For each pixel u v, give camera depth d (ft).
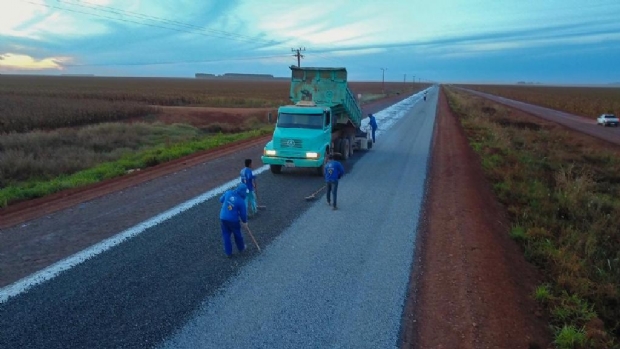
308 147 51.29
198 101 216.13
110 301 21.31
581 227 38.73
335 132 63.98
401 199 41.73
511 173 57.16
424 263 26.76
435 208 38.81
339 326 19.47
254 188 36.76
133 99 216.54
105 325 19.17
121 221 33.96
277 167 53.72
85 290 22.40
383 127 112.78
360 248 28.94
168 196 41.65
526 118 165.07
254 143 80.59
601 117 152.35
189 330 18.90
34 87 332.19
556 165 70.69
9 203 39.91
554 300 23.20
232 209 26.89
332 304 21.40
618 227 39.70
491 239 30.42
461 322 19.89
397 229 32.91
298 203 40.14
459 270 25.07
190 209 37.29
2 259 26.43
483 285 23.24
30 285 22.93
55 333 18.52
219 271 25.02
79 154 68.18
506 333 19.08
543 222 38.04
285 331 18.97
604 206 46.29
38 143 74.08
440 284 23.80
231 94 300.40
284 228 32.83
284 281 23.85
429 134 97.19
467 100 253.44
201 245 29.09
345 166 59.11
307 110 54.29
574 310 22.12
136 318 19.77
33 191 43.11
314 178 51.83
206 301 21.47
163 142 88.17
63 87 342.44
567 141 104.68
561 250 30.27
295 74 65.26
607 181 65.46
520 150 83.71
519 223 38.29
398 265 26.25
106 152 76.48
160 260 26.43
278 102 212.64
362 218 35.60
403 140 86.84
